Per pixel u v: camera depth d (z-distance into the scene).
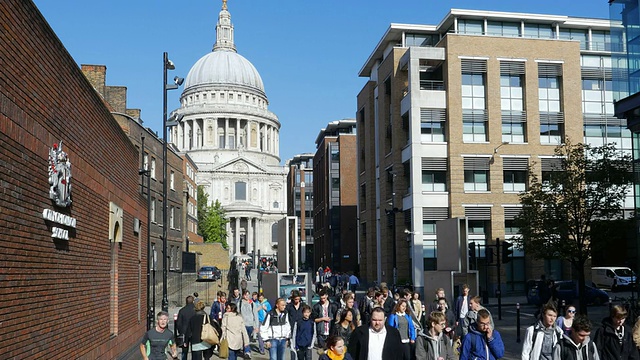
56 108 12.79
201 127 185.25
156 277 47.06
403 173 54.12
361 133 68.44
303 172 120.88
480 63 52.19
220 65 190.88
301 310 16.75
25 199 10.69
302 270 114.06
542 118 52.56
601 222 37.03
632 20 27.09
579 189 38.22
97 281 17.06
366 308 19.86
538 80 52.91
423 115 51.75
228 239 171.75
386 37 59.03
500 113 52.00
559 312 26.14
